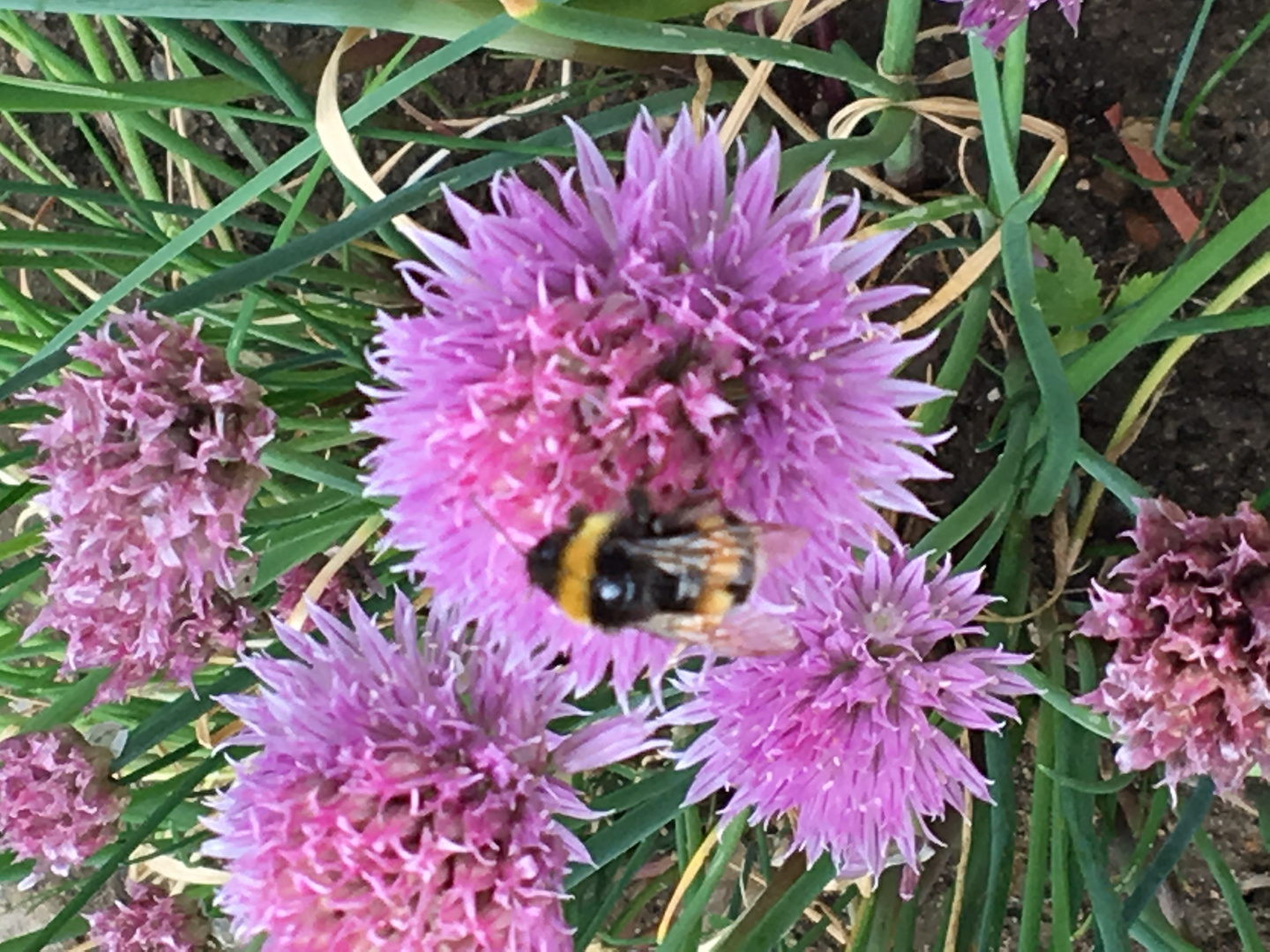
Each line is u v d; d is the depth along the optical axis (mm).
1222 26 98
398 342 58
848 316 56
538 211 56
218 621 83
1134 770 77
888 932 98
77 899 81
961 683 75
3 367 99
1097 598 86
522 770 68
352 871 65
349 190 83
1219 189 95
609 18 62
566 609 62
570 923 91
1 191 83
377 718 71
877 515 61
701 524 59
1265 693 64
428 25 65
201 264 94
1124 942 71
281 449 77
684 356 55
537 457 54
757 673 74
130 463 69
